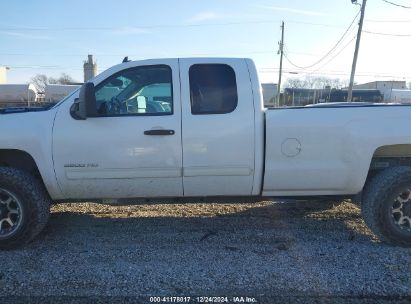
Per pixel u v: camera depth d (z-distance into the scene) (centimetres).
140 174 472
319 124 469
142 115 473
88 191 481
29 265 425
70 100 480
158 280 392
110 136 466
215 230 532
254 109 473
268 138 468
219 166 472
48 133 468
